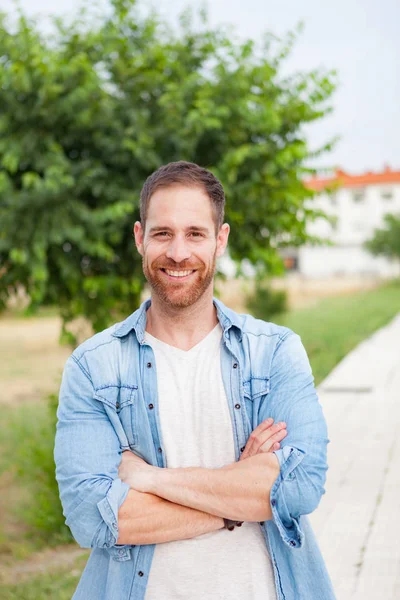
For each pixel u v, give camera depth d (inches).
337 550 176.4
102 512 77.4
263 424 81.8
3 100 238.8
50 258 258.2
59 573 194.1
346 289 1860.2
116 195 250.1
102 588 81.4
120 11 258.2
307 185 289.1
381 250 2415.1
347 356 532.1
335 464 253.1
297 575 80.4
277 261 277.4
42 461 243.9
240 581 78.8
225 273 273.7
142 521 77.9
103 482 78.9
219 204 83.1
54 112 239.1
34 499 255.4
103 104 244.5
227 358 83.4
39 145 244.1
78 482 79.4
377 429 302.2
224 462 81.7
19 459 302.4
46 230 240.2
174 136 248.8
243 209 260.1
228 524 79.7
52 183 230.7
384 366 473.4
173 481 78.6
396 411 335.6
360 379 425.1
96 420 82.4
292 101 266.7
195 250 80.8
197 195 81.0
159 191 81.2
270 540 79.8
